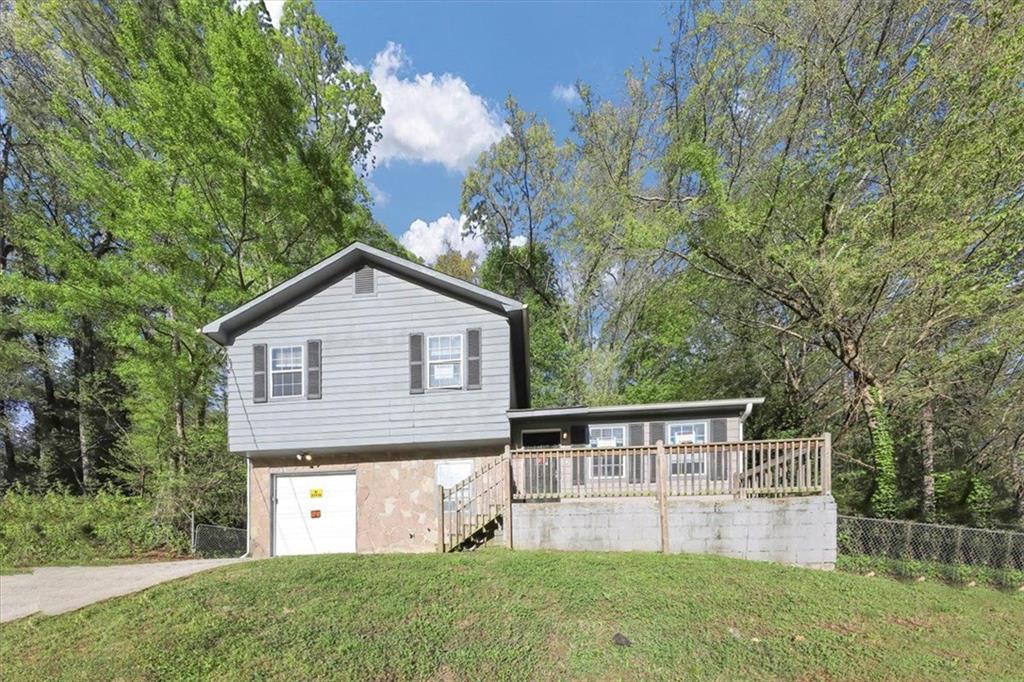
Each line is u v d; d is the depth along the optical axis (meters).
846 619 7.85
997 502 13.85
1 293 15.21
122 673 5.84
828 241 13.60
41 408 22.56
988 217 11.37
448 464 14.03
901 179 12.38
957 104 12.03
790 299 15.21
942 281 11.49
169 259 15.42
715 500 10.88
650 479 11.47
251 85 15.26
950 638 7.64
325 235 18.86
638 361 24.41
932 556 10.78
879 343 13.41
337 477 14.25
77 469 22.83
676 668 6.42
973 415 14.00
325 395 14.05
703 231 16.56
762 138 16.02
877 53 13.69
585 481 11.62
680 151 17.47
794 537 10.46
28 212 18.47
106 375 20.22
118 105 17.62
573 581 8.52
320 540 13.98
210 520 16.77
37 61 18.38
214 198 16.05
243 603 7.56
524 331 15.59
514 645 6.73
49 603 8.23
